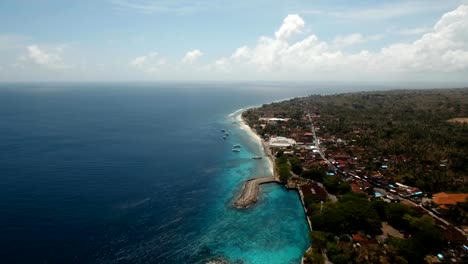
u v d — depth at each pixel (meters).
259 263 94.12
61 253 93.31
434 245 95.62
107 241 101.12
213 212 124.81
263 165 185.88
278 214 125.00
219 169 177.00
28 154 192.00
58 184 145.62
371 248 94.12
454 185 139.38
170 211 124.25
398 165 166.75
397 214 110.75
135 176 160.62
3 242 97.38
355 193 129.75
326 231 106.88
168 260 93.62
